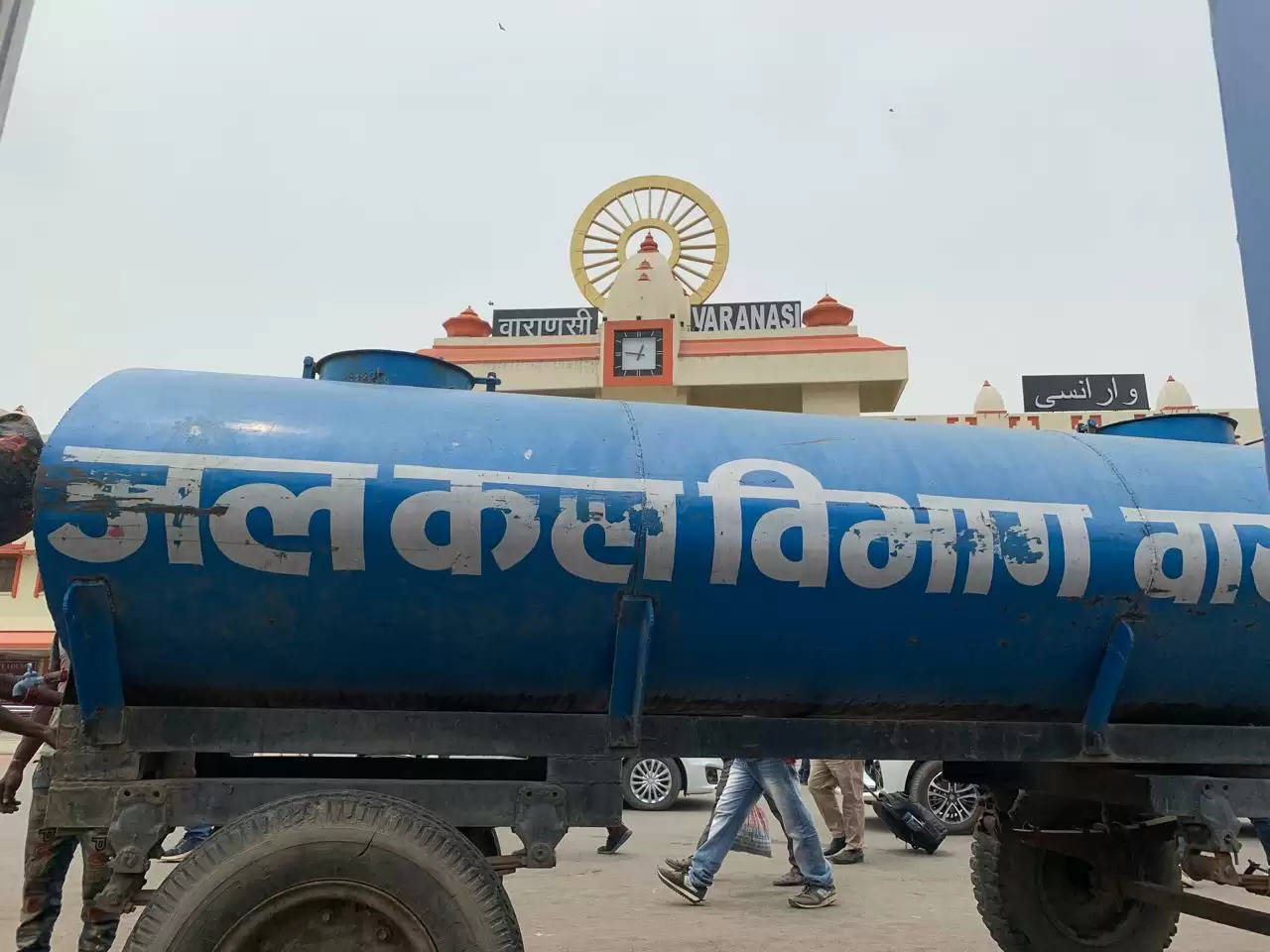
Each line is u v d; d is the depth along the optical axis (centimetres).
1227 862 304
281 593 253
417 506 254
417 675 272
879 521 278
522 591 261
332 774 319
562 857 682
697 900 518
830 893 518
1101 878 378
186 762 288
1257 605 298
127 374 273
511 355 2598
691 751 285
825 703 300
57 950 414
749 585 271
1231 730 315
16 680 350
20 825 814
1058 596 287
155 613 250
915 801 734
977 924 476
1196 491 307
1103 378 3259
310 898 225
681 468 277
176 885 222
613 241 3017
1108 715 309
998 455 306
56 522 240
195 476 247
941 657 290
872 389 2556
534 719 274
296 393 276
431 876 227
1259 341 229
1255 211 232
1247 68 238
